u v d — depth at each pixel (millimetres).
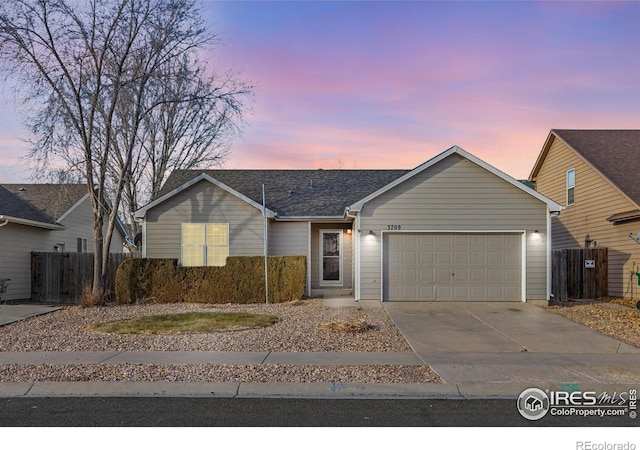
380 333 10992
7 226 17500
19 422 5746
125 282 16078
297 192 20359
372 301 15602
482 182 15633
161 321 12375
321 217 18016
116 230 28531
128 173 24891
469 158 15547
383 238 15703
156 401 6535
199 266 16531
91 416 5949
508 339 10430
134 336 10594
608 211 18469
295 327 11586
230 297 16156
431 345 9852
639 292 16672
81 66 15594
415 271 15703
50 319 13102
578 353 9234
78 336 10648
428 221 15625
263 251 17562
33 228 19328
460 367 8195
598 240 19203
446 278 15672
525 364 8406
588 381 7438
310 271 18391
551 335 10836
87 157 16250
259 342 9992
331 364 8328
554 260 17203
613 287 18016
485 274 15664
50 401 6543
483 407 6355
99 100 16094
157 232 17562
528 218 15547
